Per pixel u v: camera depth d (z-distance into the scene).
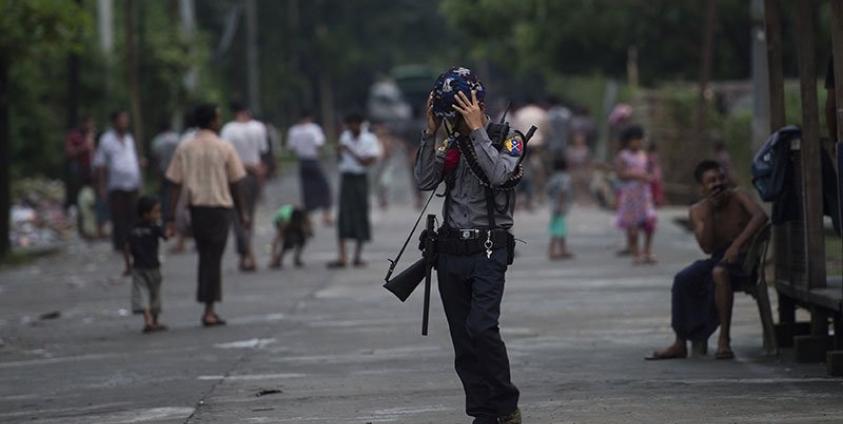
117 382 23.64
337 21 165.00
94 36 78.06
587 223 57.69
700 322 24.11
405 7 175.00
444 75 17.38
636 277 37.53
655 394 20.61
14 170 70.12
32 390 23.23
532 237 51.00
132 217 48.19
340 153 42.00
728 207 24.27
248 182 41.84
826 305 21.89
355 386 22.25
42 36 45.94
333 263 42.12
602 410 19.42
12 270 44.84
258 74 145.12
